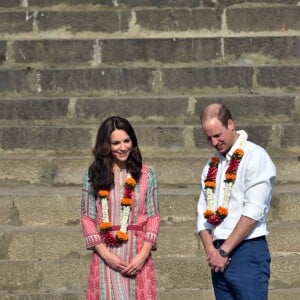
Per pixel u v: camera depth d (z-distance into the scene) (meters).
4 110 22.89
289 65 23.55
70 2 25.03
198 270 19.45
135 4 25.00
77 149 22.38
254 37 23.95
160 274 19.47
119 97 23.08
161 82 23.44
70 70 23.45
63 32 24.48
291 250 19.80
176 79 23.42
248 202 14.69
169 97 22.92
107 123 15.32
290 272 19.50
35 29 24.50
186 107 22.86
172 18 24.55
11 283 19.58
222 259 14.62
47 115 22.92
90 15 24.50
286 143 22.27
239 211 14.90
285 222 20.25
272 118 22.80
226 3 25.03
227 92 23.38
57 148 22.36
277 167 21.31
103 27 24.50
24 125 22.83
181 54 23.88
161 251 19.78
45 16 24.53
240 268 14.74
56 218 20.39
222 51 23.89
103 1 25.03
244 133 15.25
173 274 19.45
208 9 24.58
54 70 23.45
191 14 24.53
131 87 23.44
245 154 14.97
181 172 21.33
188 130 22.30
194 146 22.30
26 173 21.53
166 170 21.33
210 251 14.80
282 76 23.39
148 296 15.21
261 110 22.77
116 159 15.44
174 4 25.00
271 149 22.27
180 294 19.41
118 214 15.30
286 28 24.58
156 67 23.53
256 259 14.74
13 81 23.45
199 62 23.89
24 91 23.45
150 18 24.58
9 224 20.42
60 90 23.45
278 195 20.25
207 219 15.02
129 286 15.12
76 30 24.48
